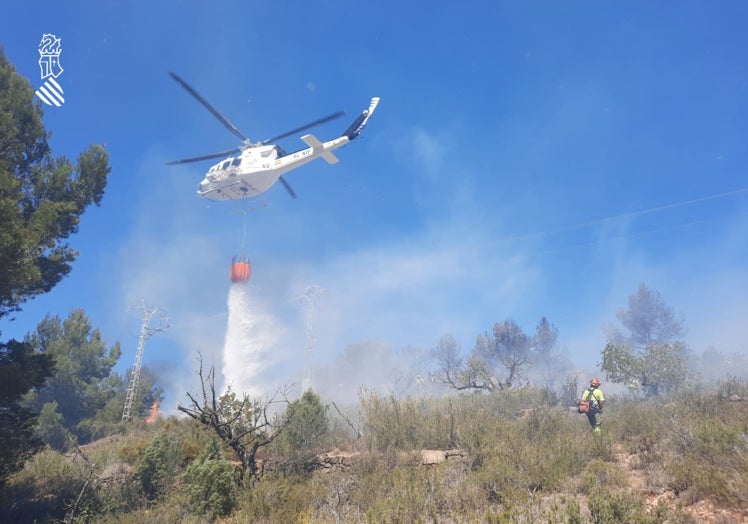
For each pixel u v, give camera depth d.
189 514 7.93
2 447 10.11
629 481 6.88
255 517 7.50
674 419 9.27
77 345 36.97
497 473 7.23
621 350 23.84
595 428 9.70
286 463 9.65
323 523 6.30
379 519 6.17
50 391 34.41
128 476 10.64
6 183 10.49
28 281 10.67
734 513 5.30
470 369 28.17
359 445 10.51
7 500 9.95
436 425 10.60
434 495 6.83
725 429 7.39
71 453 15.70
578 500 6.16
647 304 37.78
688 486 6.19
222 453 9.20
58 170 13.15
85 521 8.32
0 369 10.56
